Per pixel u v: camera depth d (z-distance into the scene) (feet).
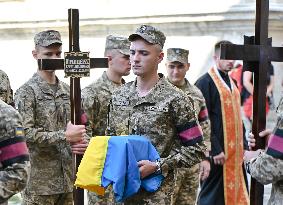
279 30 50.42
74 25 26.73
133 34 21.94
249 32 52.21
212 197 35.09
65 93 28.27
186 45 54.54
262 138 22.85
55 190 27.63
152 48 21.94
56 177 27.66
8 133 16.55
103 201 26.73
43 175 27.50
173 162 21.71
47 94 27.66
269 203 20.67
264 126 22.90
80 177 21.43
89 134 28.35
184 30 54.65
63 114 28.04
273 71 48.01
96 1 58.39
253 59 22.62
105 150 21.18
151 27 21.99
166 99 21.99
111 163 21.01
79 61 26.81
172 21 54.80
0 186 16.25
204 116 32.37
